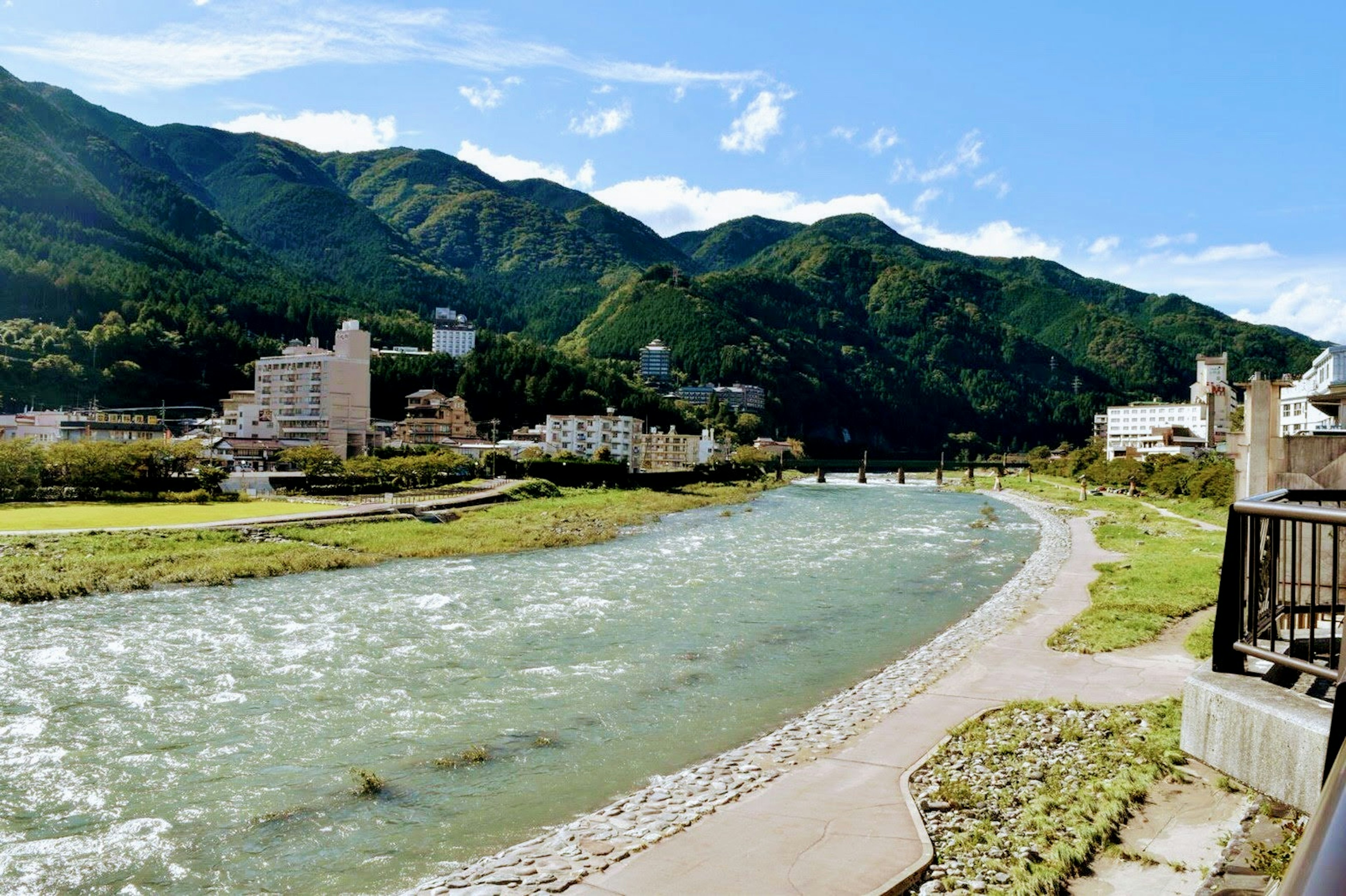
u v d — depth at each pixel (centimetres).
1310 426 4600
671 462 16200
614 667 2759
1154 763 1736
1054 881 1245
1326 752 519
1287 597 1100
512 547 5866
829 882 1262
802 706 2380
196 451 8731
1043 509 10475
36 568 4231
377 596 4009
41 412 12306
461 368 18950
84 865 1492
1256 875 987
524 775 1877
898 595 4159
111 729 2147
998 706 2220
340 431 13012
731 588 4325
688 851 1395
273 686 2516
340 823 1644
